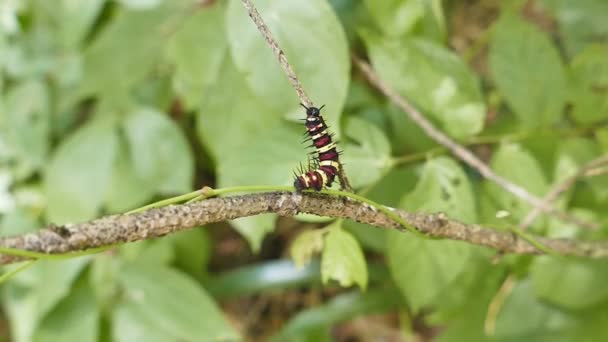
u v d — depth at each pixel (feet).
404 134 1.66
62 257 1.15
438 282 1.55
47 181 1.84
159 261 1.89
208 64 1.70
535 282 1.75
